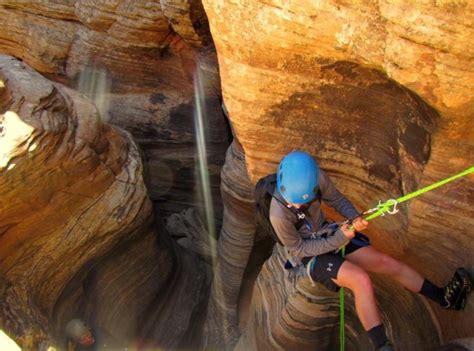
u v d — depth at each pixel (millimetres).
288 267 5531
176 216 12234
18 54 12992
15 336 7020
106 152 8688
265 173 6168
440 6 4188
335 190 4961
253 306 8086
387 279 6453
